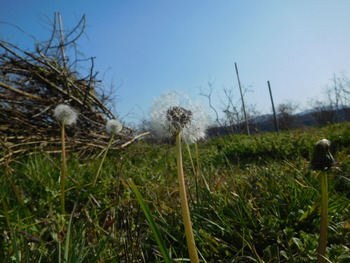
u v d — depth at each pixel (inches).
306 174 16.3
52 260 9.9
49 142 30.1
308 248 9.6
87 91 34.1
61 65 35.2
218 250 10.8
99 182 18.3
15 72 31.4
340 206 12.0
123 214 12.1
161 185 17.8
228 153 36.6
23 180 17.8
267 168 19.6
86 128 35.5
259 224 11.8
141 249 10.4
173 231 11.6
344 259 8.8
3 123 29.3
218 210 12.9
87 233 11.7
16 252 8.8
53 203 16.1
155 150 36.4
